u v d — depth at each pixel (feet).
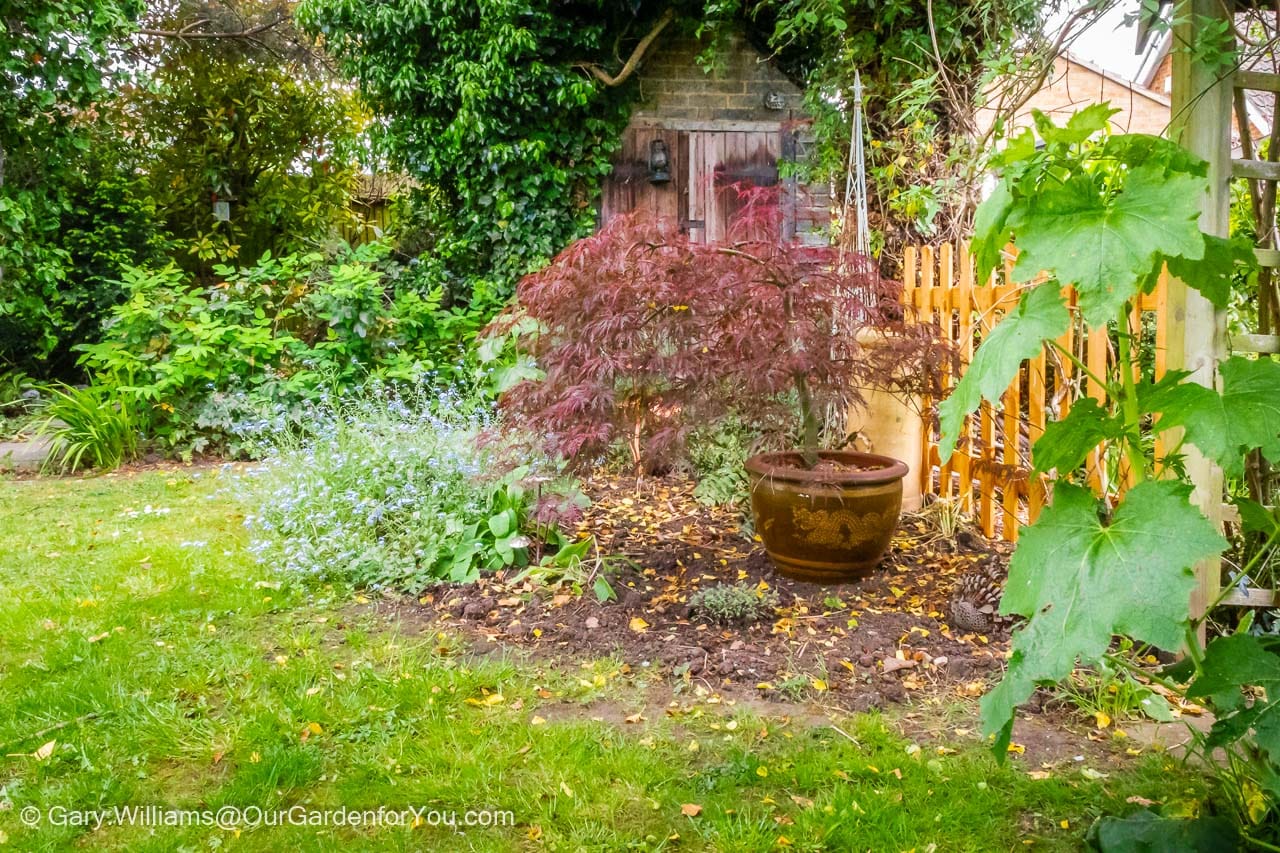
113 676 8.35
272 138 36.50
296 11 25.38
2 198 21.38
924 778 6.75
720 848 5.96
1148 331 11.97
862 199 15.87
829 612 10.26
